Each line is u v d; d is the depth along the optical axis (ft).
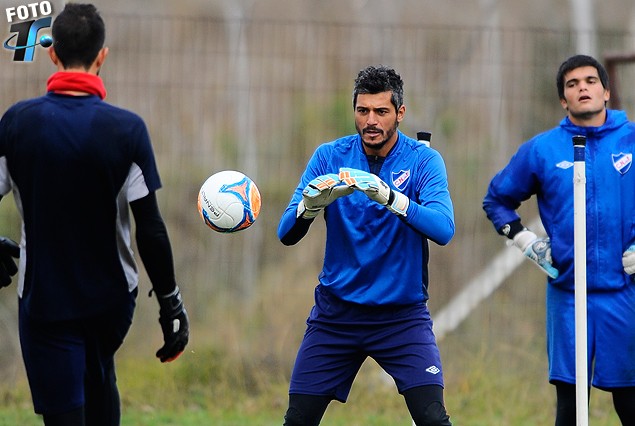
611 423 91.61
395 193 55.98
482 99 112.47
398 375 58.85
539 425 92.63
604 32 108.58
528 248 68.33
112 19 112.57
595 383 67.21
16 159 51.42
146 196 51.96
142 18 111.34
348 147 60.85
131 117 51.93
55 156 50.70
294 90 109.19
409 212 56.08
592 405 95.14
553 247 67.51
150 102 104.42
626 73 119.03
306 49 110.63
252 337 101.65
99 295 52.75
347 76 116.37
